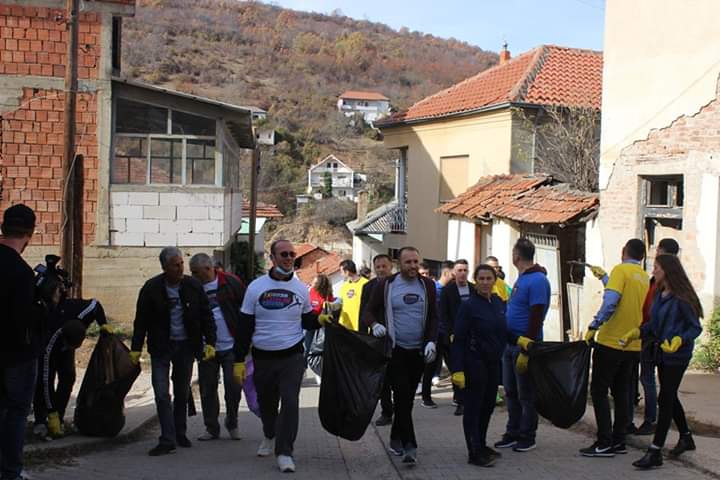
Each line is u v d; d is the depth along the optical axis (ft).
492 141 76.79
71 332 25.27
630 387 25.03
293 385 22.99
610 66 47.78
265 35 350.43
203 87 276.41
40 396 25.36
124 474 22.18
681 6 42.57
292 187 216.13
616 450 24.32
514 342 25.07
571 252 54.49
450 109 83.61
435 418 32.35
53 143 59.67
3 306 18.33
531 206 57.11
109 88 59.98
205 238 61.98
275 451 23.13
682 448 23.00
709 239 40.60
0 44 58.65
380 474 22.54
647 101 44.88
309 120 273.13
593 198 51.03
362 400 23.09
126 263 61.05
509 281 60.13
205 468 23.03
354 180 226.38
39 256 59.62
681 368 21.97
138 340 25.02
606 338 23.63
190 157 62.03
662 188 45.78
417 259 23.61
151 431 29.91
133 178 61.41
